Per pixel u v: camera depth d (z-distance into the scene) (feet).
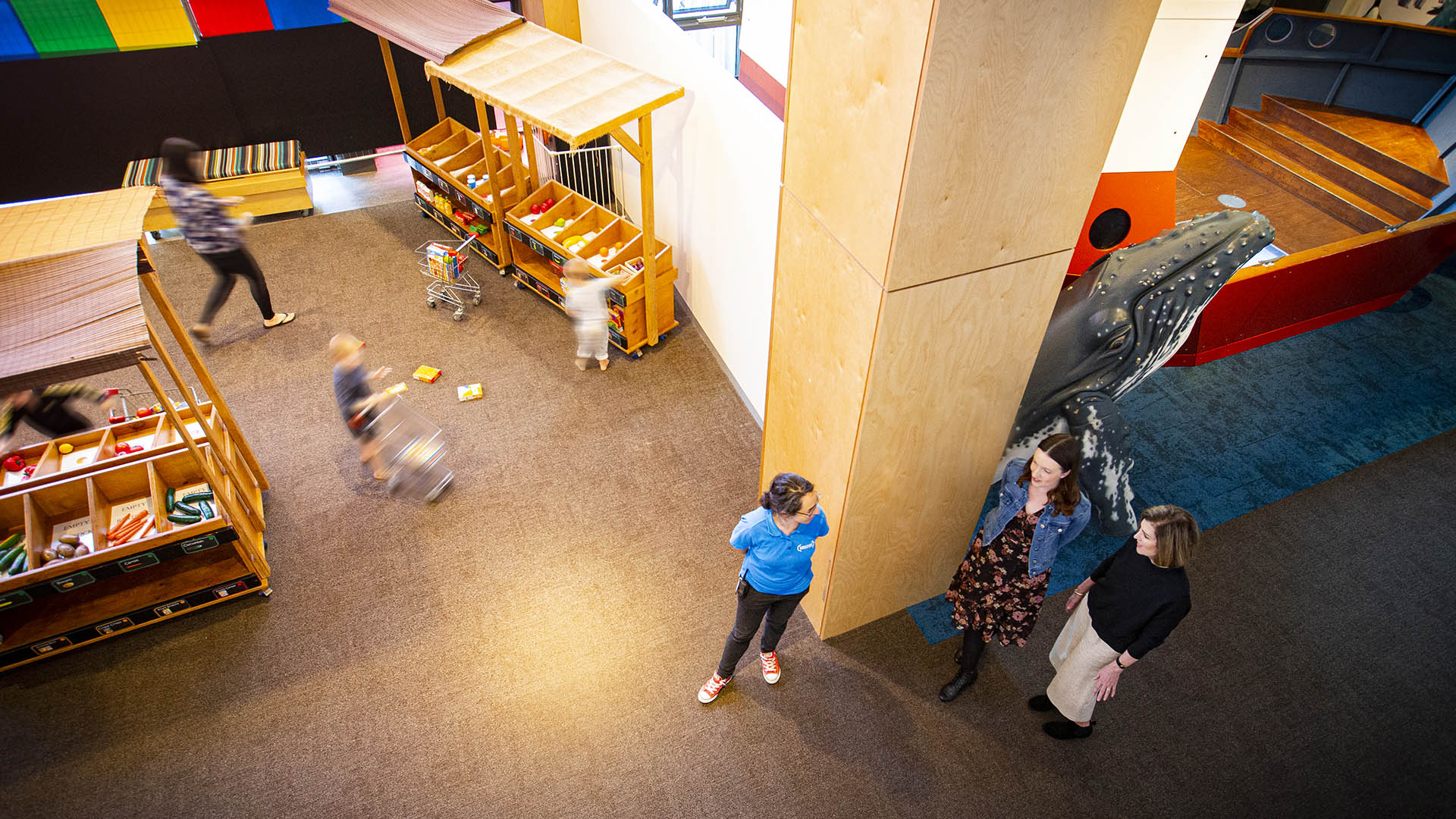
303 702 13.23
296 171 24.56
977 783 12.35
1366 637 14.35
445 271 21.24
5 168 23.20
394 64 25.41
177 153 16.69
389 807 11.96
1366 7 26.27
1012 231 9.35
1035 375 15.67
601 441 18.30
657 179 21.24
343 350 14.67
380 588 15.01
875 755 12.70
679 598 15.06
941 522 13.47
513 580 15.24
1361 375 20.38
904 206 8.33
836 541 12.42
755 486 17.35
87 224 13.08
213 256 18.01
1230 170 27.14
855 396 10.60
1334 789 12.23
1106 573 10.91
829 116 9.38
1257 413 19.20
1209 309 19.12
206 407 15.21
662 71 19.42
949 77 7.43
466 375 19.92
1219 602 14.89
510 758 12.58
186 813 11.82
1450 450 18.19
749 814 11.96
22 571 12.81
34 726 12.79
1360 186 24.39
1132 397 19.65
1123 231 17.58
